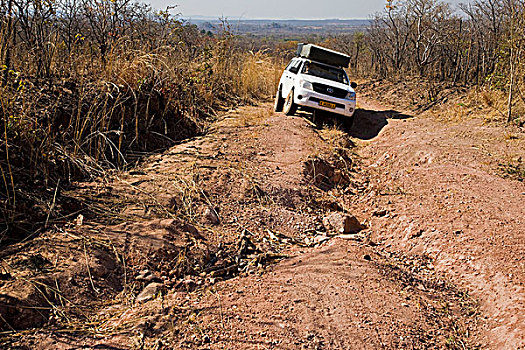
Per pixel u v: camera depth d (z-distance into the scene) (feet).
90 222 14.97
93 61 25.68
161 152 23.59
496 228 17.74
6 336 10.06
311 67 39.55
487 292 14.48
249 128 31.09
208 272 14.33
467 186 22.16
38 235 13.70
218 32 47.39
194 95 34.40
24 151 16.48
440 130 33.96
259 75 53.36
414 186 23.71
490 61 46.21
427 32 58.90
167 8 33.91
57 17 25.94
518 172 23.70
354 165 29.58
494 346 12.12
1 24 20.25
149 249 14.11
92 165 18.76
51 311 11.09
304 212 20.21
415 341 11.85
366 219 21.25
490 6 47.47
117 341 10.57
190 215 16.93
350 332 11.76
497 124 32.50
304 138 30.32
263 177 21.65
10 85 19.01
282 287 13.64
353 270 15.11
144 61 26.50
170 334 11.03
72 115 19.36
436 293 14.89
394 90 55.88
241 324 11.64
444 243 17.57
